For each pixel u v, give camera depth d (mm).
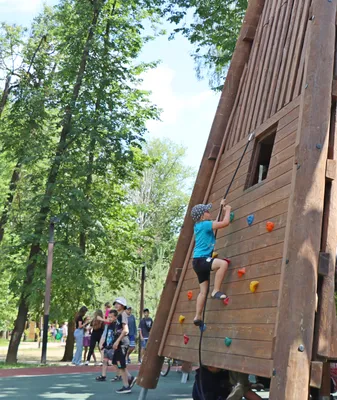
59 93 27719
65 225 25703
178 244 10555
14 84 29266
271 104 8609
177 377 16891
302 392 5840
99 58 27500
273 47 9133
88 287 25422
